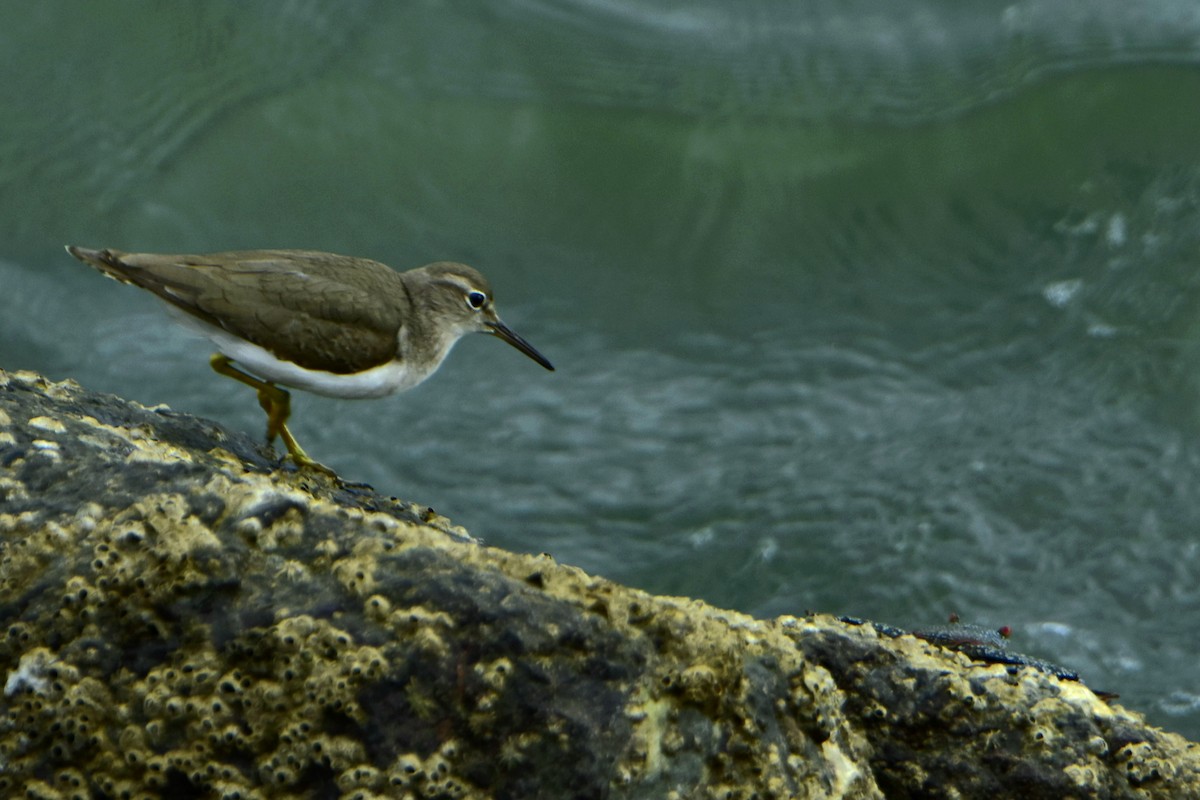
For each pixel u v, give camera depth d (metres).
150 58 19.05
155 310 16.78
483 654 5.48
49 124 18.09
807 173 18.53
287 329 8.84
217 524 5.71
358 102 18.72
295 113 18.53
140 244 16.86
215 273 8.78
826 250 17.91
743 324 17.06
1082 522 14.62
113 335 16.25
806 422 15.94
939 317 17.12
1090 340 16.72
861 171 18.58
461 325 10.38
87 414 7.31
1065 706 6.64
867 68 19.64
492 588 5.62
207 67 18.95
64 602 5.47
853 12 20.48
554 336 16.78
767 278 17.59
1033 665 7.63
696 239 17.95
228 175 17.80
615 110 18.95
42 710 5.36
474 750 5.39
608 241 17.88
